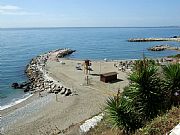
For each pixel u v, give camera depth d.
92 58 119.94
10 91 60.47
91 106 44.03
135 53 135.25
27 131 36.19
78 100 48.22
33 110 45.31
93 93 52.31
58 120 38.91
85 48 168.12
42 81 65.81
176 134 9.71
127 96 14.77
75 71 76.75
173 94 14.05
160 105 13.77
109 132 16.73
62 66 86.50
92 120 23.75
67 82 62.72
